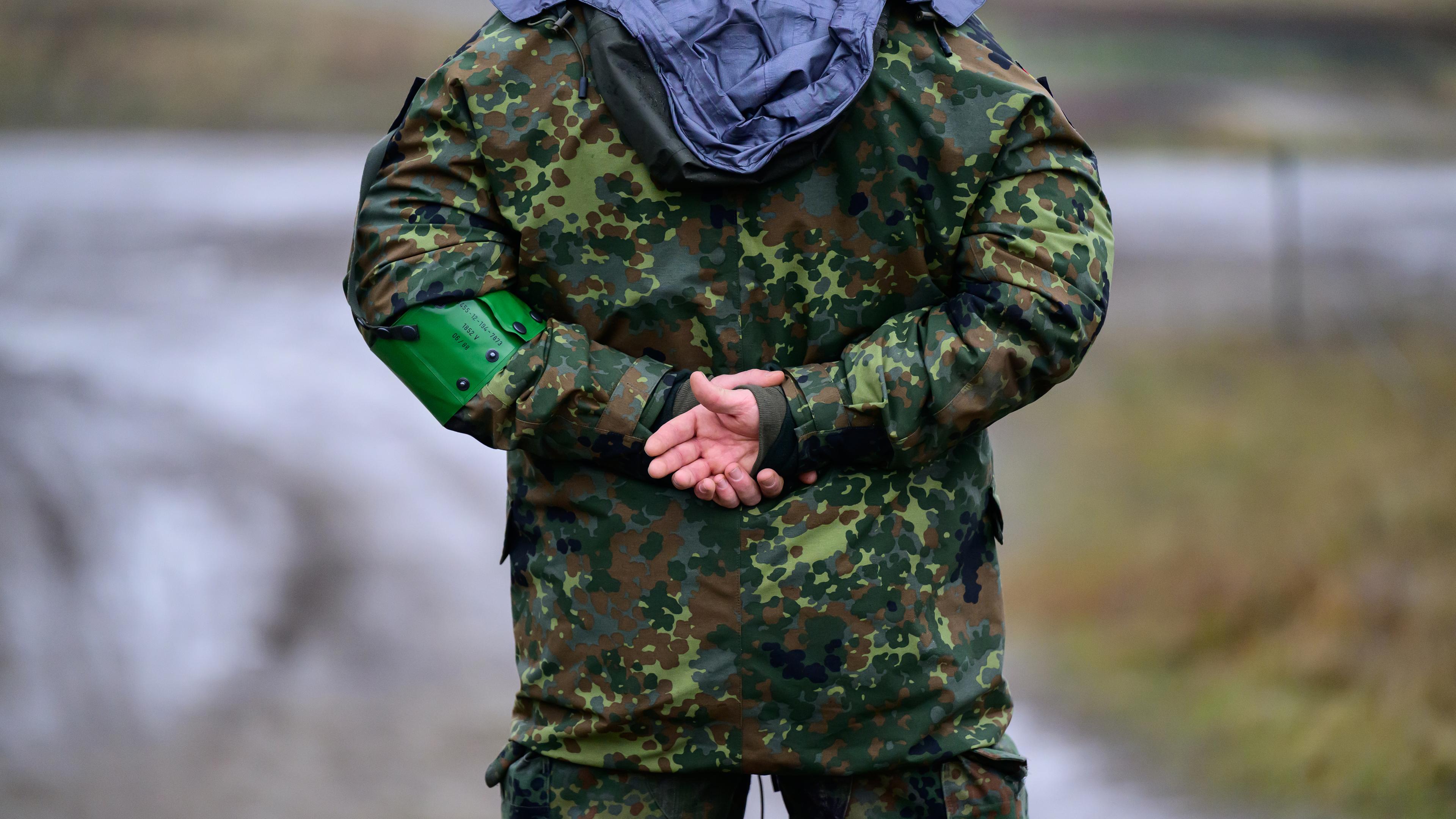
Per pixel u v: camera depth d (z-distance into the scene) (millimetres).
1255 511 18547
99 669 15797
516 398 5629
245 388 26156
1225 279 37594
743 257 5699
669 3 5656
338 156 60625
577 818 5965
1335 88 79125
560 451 5719
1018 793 6004
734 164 5449
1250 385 26344
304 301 33562
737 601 5684
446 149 5711
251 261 38094
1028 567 19062
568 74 5648
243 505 20391
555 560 5918
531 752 6121
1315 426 22500
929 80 5598
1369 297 33562
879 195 5652
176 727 14703
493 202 5746
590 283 5750
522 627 6176
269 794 13305
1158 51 88750
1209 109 73125
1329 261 38656
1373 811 12070
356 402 25844
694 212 5672
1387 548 16109
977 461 6016
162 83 75188
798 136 5438
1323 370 26812
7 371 26281
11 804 12992
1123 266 40094
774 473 5586
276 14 85250
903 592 5766
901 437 5523
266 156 60188
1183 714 14305
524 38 5668
